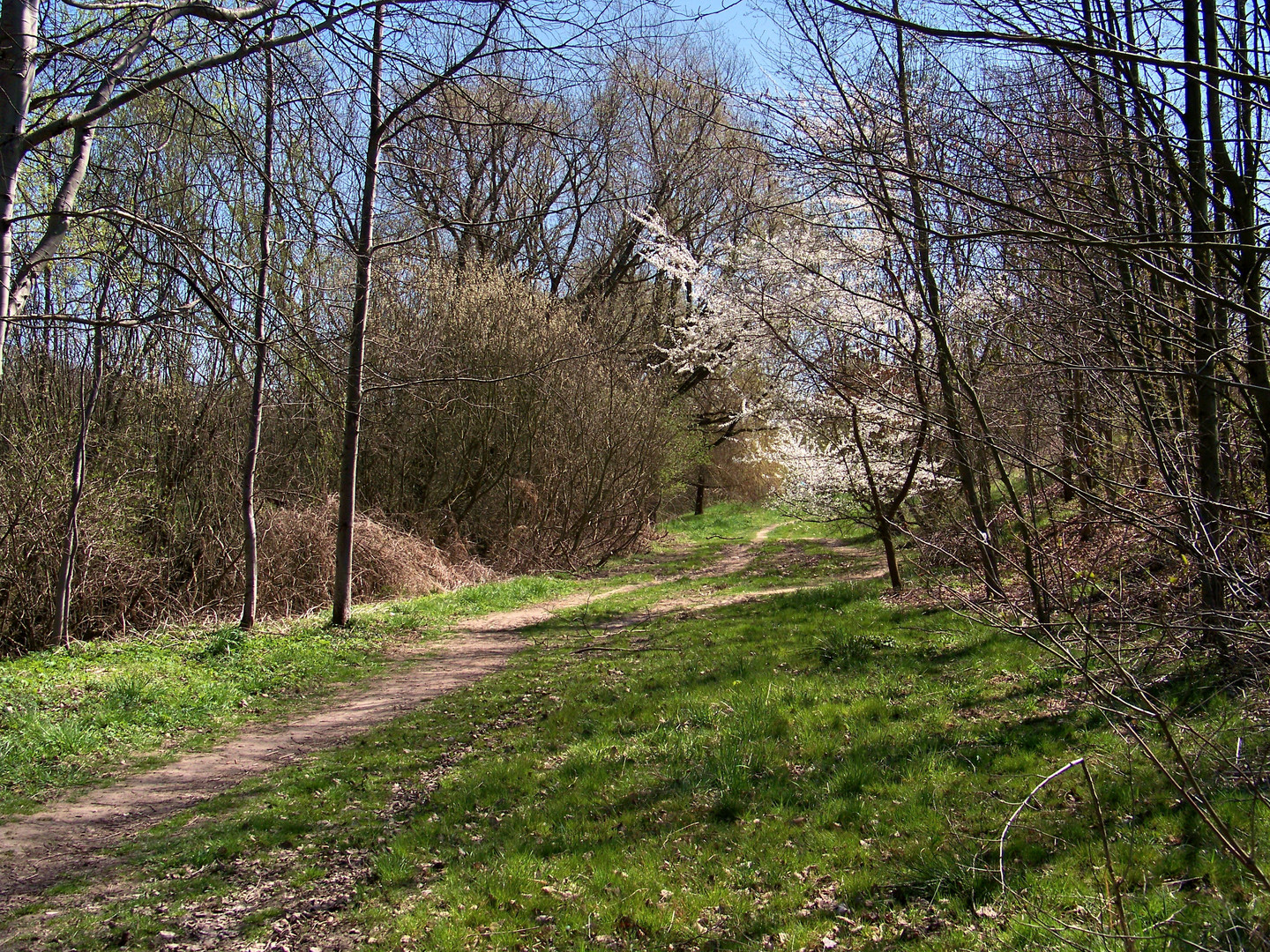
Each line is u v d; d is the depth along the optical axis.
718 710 7.96
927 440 12.33
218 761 7.67
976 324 6.16
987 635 9.16
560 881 5.07
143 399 14.46
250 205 14.05
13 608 12.61
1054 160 4.89
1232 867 4.20
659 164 22.75
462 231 23.27
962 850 4.82
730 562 24.31
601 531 25.83
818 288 11.84
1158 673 6.13
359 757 7.65
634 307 31.20
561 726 8.16
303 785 6.93
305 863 5.49
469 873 5.21
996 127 5.01
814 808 5.67
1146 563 6.36
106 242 11.07
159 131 11.56
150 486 14.34
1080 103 4.75
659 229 16.28
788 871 4.95
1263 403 4.93
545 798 6.39
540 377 22.80
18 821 6.22
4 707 8.16
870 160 5.23
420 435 22.53
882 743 6.56
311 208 9.55
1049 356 5.35
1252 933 3.54
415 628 13.87
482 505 24.19
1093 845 4.66
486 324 22.69
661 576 22.20
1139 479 5.88
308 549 16.47
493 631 14.00
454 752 7.75
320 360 8.48
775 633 11.34
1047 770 5.67
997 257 5.77
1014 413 7.20
